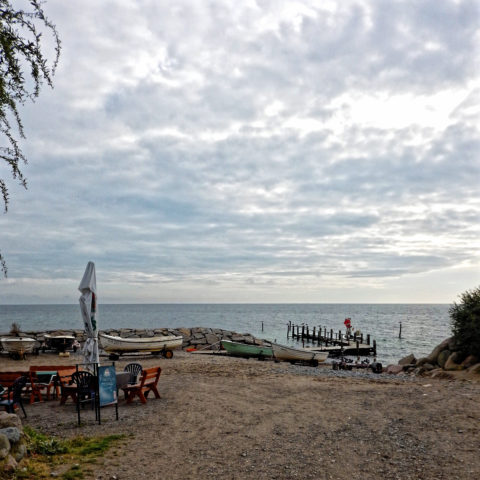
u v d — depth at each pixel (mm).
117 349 23453
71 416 9422
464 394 10906
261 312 171750
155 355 25172
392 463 6258
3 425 6547
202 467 6160
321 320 110500
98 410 8789
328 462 6340
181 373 16828
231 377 15664
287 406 10156
